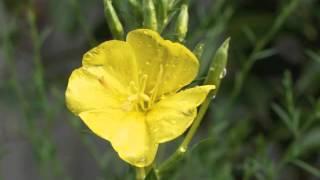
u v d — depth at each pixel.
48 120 0.34
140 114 0.23
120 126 0.23
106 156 0.33
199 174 0.34
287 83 0.32
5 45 0.34
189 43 0.33
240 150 0.36
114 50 0.23
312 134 0.36
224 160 0.34
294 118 0.31
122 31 0.24
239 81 0.33
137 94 0.23
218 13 0.35
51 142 0.34
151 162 0.22
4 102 0.38
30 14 0.33
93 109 0.23
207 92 0.22
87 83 0.23
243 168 0.34
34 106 0.35
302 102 0.38
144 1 0.23
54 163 0.33
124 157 0.22
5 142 0.38
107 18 0.24
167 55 0.23
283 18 0.33
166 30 0.27
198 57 0.23
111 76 0.23
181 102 0.23
